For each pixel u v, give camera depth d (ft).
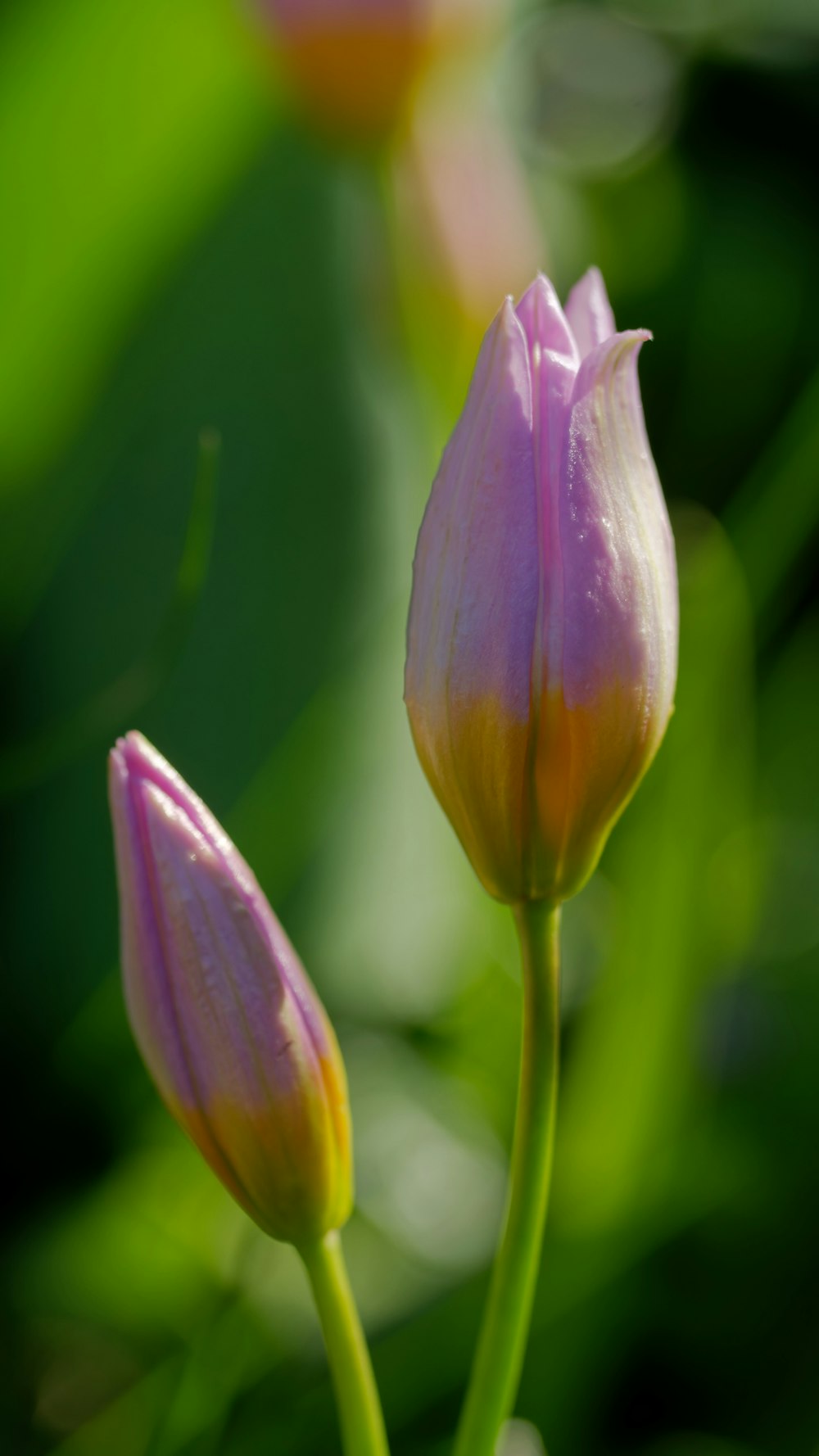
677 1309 1.94
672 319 3.46
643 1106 1.80
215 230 2.54
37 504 2.55
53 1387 1.92
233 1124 1.31
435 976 2.44
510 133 3.14
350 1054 2.26
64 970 2.37
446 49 1.93
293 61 1.92
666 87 3.90
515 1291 1.32
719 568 1.84
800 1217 2.00
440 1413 1.80
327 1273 1.33
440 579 1.28
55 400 2.56
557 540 1.27
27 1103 2.25
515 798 1.29
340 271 2.60
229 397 2.57
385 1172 2.07
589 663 1.28
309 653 2.50
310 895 2.36
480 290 1.98
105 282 2.50
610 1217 1.80
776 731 2.74
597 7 4.02
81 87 2.34
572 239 3.40
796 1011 2.20
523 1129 1.31
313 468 2.56
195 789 2.43
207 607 2.50
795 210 3.66
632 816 2.38
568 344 1.28
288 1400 1.76
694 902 1.80
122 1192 2.02
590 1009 2.15
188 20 2.31
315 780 2.30
